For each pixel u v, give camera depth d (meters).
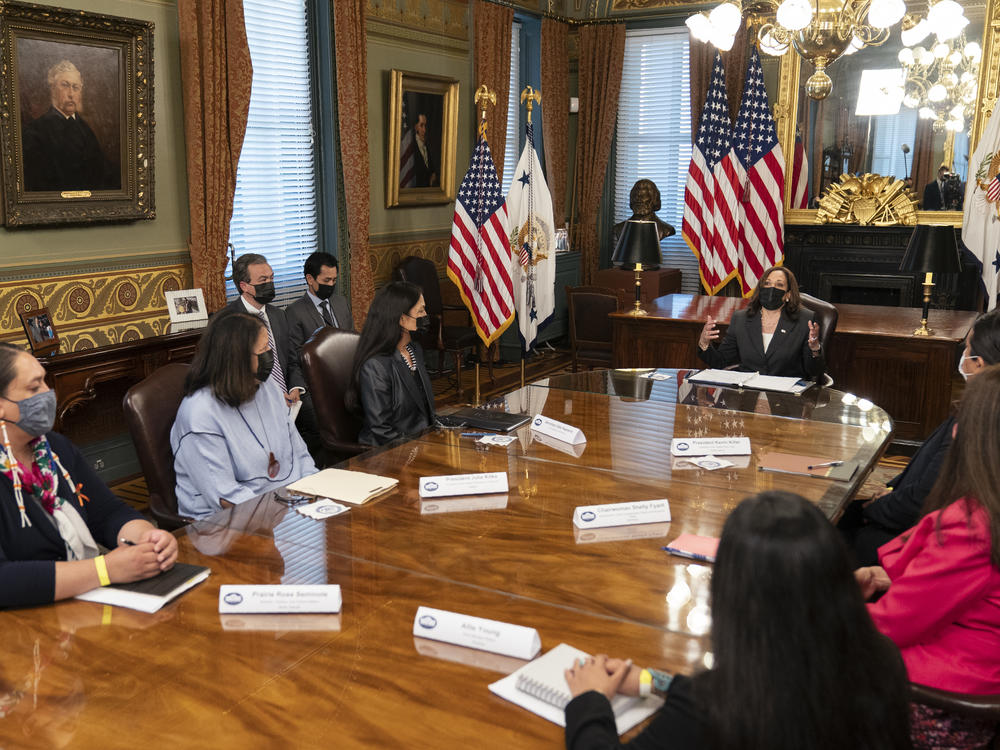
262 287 4.63
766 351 4.58
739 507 1.16
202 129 5.32
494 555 2.13
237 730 1.42
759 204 6.68
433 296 7.36
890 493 2.87
